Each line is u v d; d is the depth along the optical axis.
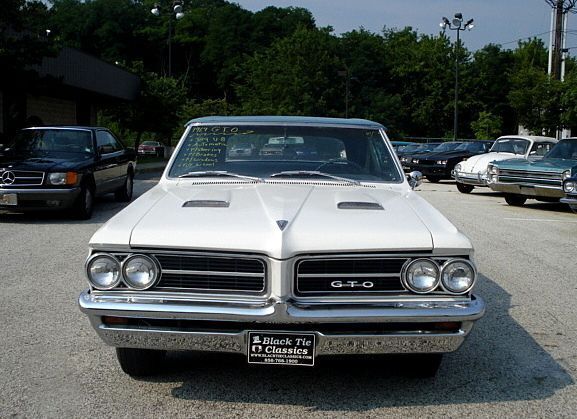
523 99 30.91
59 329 4.92
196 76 85.62
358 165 4.88
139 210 3.87
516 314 5.57
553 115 30.30
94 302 3.38
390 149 4.96
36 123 22.58
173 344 3.39
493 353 4.57
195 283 3.38
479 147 23.11
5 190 9.93
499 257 8.06
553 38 30.86
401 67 71.62
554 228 10.70
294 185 4.61
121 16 80.50
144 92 30.77
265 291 3.34
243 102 66.56
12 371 4.08
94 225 10.06
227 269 3.37
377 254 3.37
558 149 14.44
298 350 3.33
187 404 3.63
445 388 3.92
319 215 3.67
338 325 3.33
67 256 7.63
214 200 4.04
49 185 10.04
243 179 4.69
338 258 3.36
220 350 3.39
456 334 3.39
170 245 3.36
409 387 3.92
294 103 60.97
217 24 80.88
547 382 4.05
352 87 68.81
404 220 3.66
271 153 4.93
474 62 70.94
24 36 15.80
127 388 3.84
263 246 3.33
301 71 62.16
